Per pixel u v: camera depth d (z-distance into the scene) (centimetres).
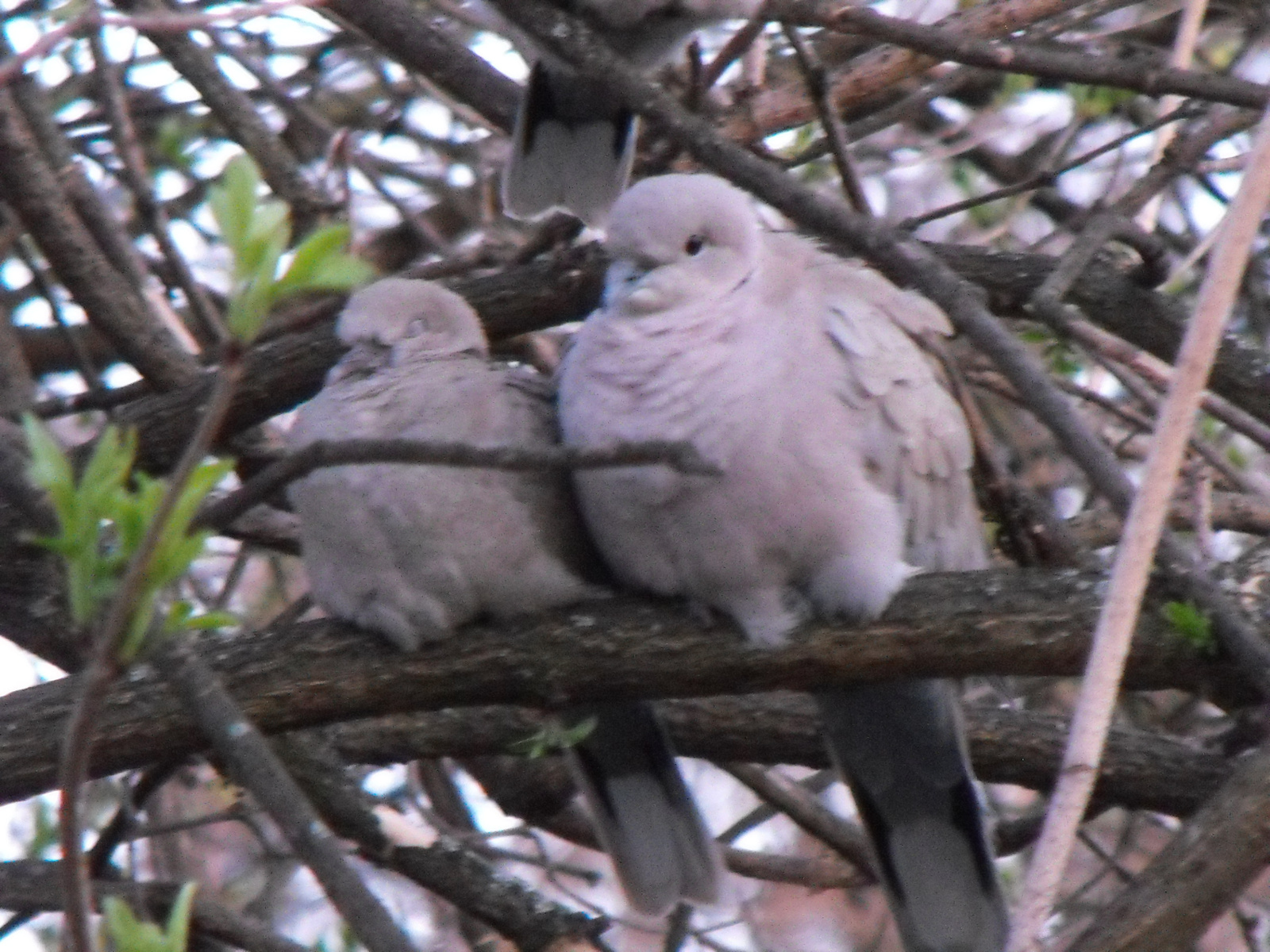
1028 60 796
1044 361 1138
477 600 748
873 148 1313
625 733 813
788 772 1366
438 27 1161
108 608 514
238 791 954
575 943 902
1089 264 996
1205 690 725
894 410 767
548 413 775
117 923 448
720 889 812
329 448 509
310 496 738
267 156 1107
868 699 792
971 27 1063
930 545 805
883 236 725
